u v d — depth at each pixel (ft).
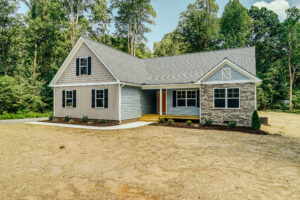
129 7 105.40
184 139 30.32
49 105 81.05
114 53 57.77
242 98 41.60
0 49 92.63
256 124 38.70
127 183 14.53
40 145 26.25
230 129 39.34
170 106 55.06
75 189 13.61
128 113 49.80
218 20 104.63
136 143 27.45
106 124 45.88
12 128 41.27
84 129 40.04
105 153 22.44
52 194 12.91
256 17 113.91
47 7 84.17
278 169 17.61
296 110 89.15
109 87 48.01
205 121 44.39
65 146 25.71
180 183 14.47
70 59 54.29
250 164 18.90
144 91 57.77
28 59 96.02
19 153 22.49
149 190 13.39
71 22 91.40
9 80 67.31
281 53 101.55
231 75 42.70
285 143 28.55
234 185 14.15
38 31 87.35
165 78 53.62
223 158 20.72
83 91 52.03
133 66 59.77
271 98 99.40
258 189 13.56
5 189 13.65
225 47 98.07
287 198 12.36
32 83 75.46
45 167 17.98
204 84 45.78
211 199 12.12
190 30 107.24
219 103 44.21
